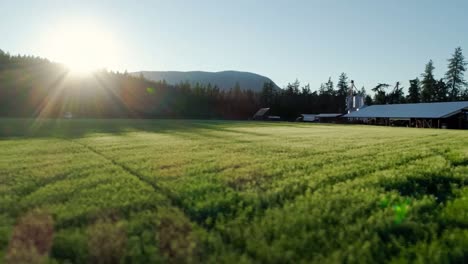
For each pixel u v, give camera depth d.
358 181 5.93
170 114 88.62
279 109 100.81
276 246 3.05
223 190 5.36
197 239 3.25
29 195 5.06
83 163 8.51
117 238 3.28
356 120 66.62
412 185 5.83
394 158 9.22
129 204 4.48
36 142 15.09
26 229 3.60
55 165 8.16
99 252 2.98
